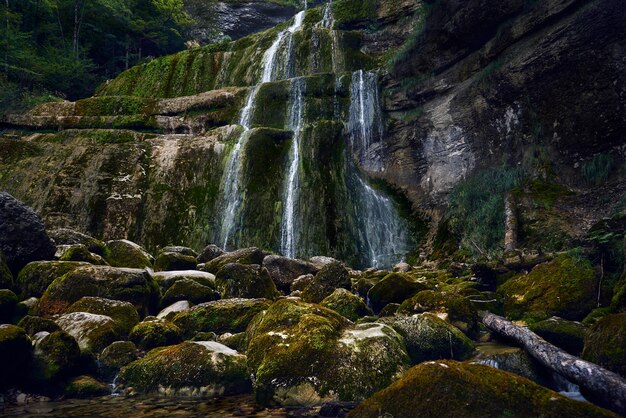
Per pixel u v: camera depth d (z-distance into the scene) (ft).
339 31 61.16
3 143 50.90
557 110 34.86
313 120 53.21
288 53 62.34
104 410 11.83
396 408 9.48
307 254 45.44
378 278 29.07
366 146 51.98
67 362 13.58
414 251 43.01
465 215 38.68
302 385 12.19
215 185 49.62
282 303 15.69
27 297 20.53
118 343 15.25
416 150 48.93
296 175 49.08
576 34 32.30
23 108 60.08
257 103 56.44
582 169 32.81
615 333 11.86
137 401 12.69
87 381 13.58
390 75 52.34
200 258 32.09
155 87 68.44
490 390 9.20
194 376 13.44
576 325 15.24
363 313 19.44
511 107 38.88
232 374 13.62
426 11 47.57
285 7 125.39
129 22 86.89
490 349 15.02
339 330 14.28
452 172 44.70
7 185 47.70
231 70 67.21
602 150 31.96
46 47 76.89
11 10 71.61
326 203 47.24
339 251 45.47
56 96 74.90
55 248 24.41
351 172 50.21
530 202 32.76
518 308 19.22
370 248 46.68
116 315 17.66
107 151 50.24
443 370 9.73
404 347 14.40
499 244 32.89
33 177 48.14
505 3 37.60
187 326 18.60
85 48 82.84
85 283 19.67
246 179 48.88
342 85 54.34
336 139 50.98
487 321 17.48
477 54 42.42
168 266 28.30
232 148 50.98
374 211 48.34
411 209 46.91
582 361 10.94
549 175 34.73
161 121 57.52
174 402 12.55
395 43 59.11
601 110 31.58
